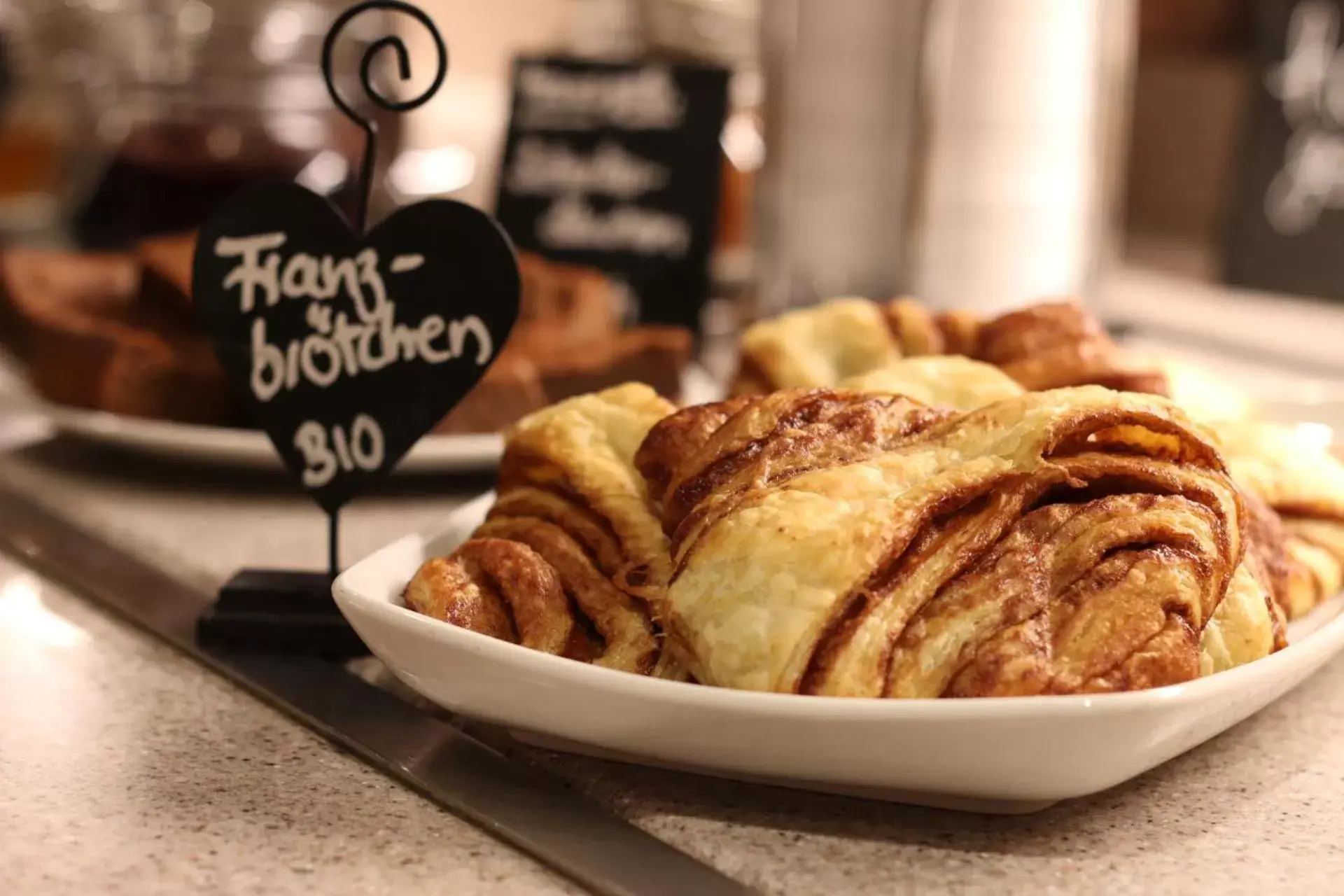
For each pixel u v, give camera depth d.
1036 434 0.45
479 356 0.52
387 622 0.46
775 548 0.44
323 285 0.53
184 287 0.68
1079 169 0.78
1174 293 1.12
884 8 0.76
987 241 0.77
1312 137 1.10
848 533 0.44
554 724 0.45
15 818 0.45
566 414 0.50
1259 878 0.44
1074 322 0.55
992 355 0.55
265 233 0.53
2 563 0.60
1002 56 0.75
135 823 0.45
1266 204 1.13
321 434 0.54
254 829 0.45
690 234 0.84
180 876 0.44
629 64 0.84
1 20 1.08
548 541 0.49
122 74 0.97
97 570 0.58
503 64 1.28
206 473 0.68
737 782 0.47
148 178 0.80
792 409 0.47
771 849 0.44
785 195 0.79
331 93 0.53
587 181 0.85
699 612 0.44
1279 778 0.47
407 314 0.53
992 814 0.45
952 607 0.44
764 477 0.46
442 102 1.23
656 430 0.48
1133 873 0.44
